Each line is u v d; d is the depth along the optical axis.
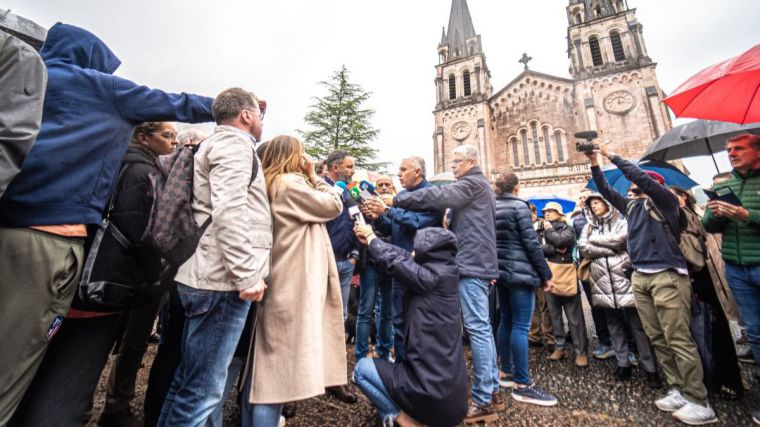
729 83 2.85
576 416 2.96
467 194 3.06
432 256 2.52
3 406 1.31
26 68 1.29
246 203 1.77
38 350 1.42
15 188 1.36
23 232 1.36
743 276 3.12
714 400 3.19
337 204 2.33
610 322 3.93
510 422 2.85
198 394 1.72
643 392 3.43
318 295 2.15
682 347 2.97
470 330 2.95
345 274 3.58
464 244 3.06
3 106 1.20
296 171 2.44
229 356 1.81
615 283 3.80
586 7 27.17
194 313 1.74
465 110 28.38
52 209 1.42
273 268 2.12
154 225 1.75
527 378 3.29
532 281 3.27
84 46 1.82
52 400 1.63
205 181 1.87
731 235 3.21
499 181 3.88
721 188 3.32
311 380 1.91
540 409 3.08
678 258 3.11
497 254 3.27
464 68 30.19
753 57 2.43
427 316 2.37
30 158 1.41
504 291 3.79
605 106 23.69
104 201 1.65
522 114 26.88
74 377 1.71
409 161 3.73
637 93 23.05
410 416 2.30
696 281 3.38
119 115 1.73
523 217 3.43
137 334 2.62
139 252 1.86
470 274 2.96
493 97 28.22
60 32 1.79
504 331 3.79
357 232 2.74
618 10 25.98
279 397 1.92
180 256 1.77
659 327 3.25
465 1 34.91
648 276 3.25
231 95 2.07
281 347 2.00
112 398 2.53
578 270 4.66
